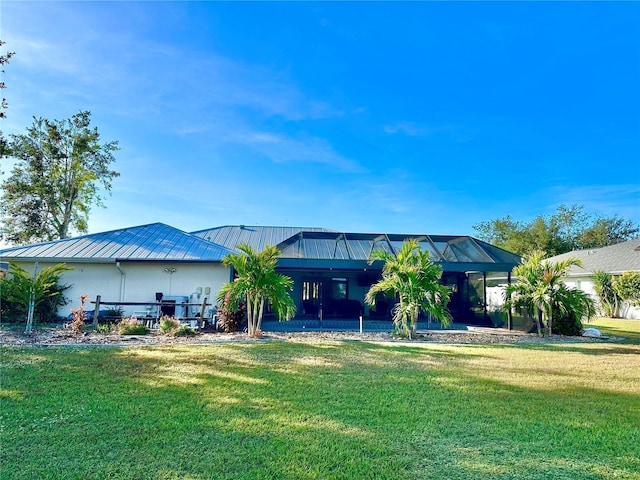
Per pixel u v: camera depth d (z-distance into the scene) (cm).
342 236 1717
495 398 584
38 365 746
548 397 593
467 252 1659
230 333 1296
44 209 2933
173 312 1509
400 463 373
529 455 394
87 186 3097
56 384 620
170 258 1511
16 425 452
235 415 493
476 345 1116
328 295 1881
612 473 359
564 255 3553
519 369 788
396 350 995
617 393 619
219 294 1238
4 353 858
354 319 1789
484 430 458
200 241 1752
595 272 2575
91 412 495
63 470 350
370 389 623
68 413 491
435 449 405
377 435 438
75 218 3178
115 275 1530
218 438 422
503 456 391
